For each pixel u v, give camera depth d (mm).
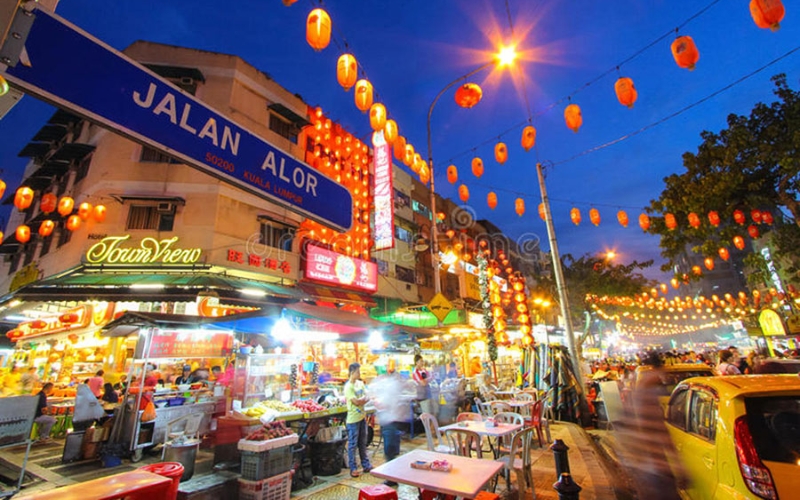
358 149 21062
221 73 15141
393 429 8070
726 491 3211
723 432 3389
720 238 14609
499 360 20078
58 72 1864
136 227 12938
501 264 32562
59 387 13086
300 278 15367
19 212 20656
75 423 8172
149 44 14602
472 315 18281
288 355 8586
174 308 12797
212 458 7512
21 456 8281
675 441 4496
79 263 12133
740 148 12672
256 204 14688
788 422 3199
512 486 5965
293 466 6145
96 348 14977
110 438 7805
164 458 6180
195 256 12430
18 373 14969
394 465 3924
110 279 11031
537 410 8562
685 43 5457
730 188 13070
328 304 15984
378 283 20344
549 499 5410
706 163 13633
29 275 15234
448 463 3789
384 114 7016
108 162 13438
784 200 12797
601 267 27500
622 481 6129
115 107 2059
